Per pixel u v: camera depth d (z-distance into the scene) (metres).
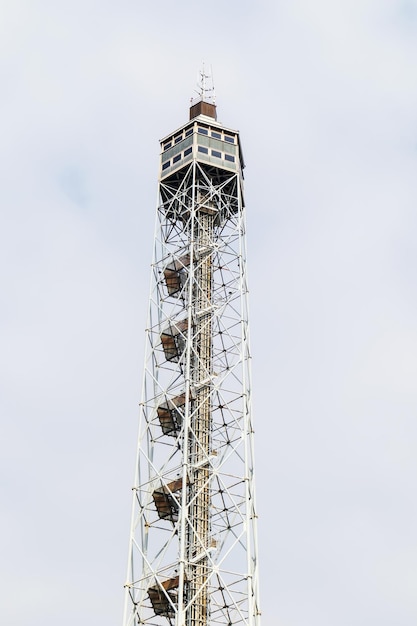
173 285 108.75
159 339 102.19
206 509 92.94
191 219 108.06
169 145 117.62
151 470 94.50
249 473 93.44
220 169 113.69
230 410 97.88
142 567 88.69
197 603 87.12
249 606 83.88
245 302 105.31
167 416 98.31
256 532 90.12
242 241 110.00
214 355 103.06
